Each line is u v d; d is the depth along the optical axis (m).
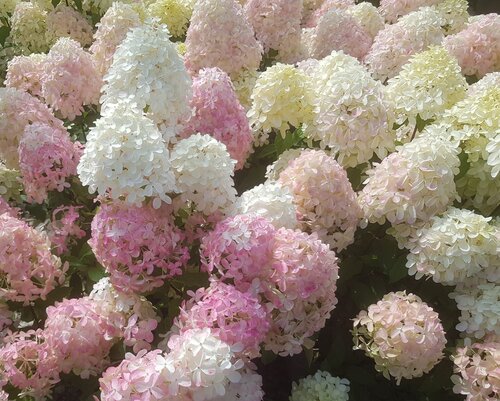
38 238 1.07
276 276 0.93
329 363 1.08
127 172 0.92
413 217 1.04
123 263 0.94
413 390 1.09
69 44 1.44
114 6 1.54
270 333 0.95
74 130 1.61
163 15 1.94
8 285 1.03
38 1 2.09
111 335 0.98
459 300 1.04
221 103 1.20
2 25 2.24
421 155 1.05
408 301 1.01
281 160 1.26
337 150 1.17
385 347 0.97
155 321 0.98
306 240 0.95
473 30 1.63
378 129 1.15
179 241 1.00
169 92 1.05
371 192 1.08
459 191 1.21
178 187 0.99
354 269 1.11
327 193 1.04
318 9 2.22
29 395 1.02
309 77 1.29
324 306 0.97
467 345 1.00
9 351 0.96
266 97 1.25
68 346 0.95
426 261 1.03
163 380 0.79
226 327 0.87
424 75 1.27
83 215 1.25
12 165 1.33
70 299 1.09
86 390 1.01
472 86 1.37
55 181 1.18
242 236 0.93
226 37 1.48
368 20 1.93
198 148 0.99
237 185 1.41
